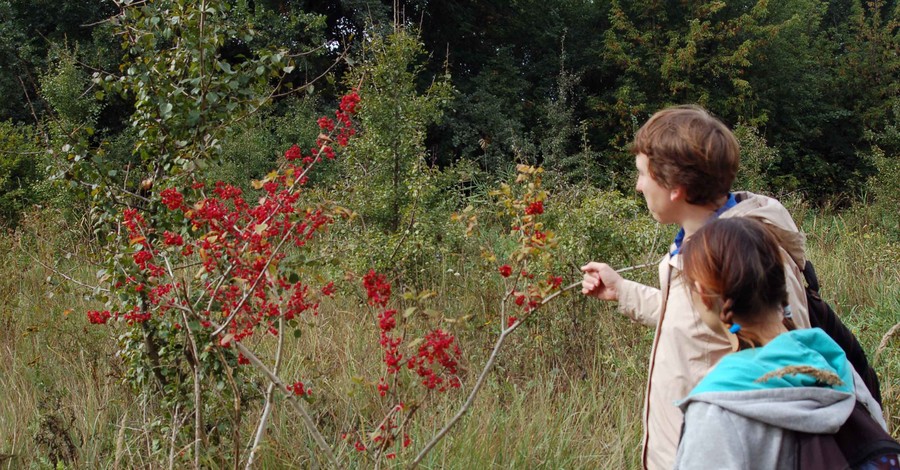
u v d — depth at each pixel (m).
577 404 4.19
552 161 14.31
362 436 3.11
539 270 4.73
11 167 10.61
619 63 17.28
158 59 3.49
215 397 3.40
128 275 3.25
